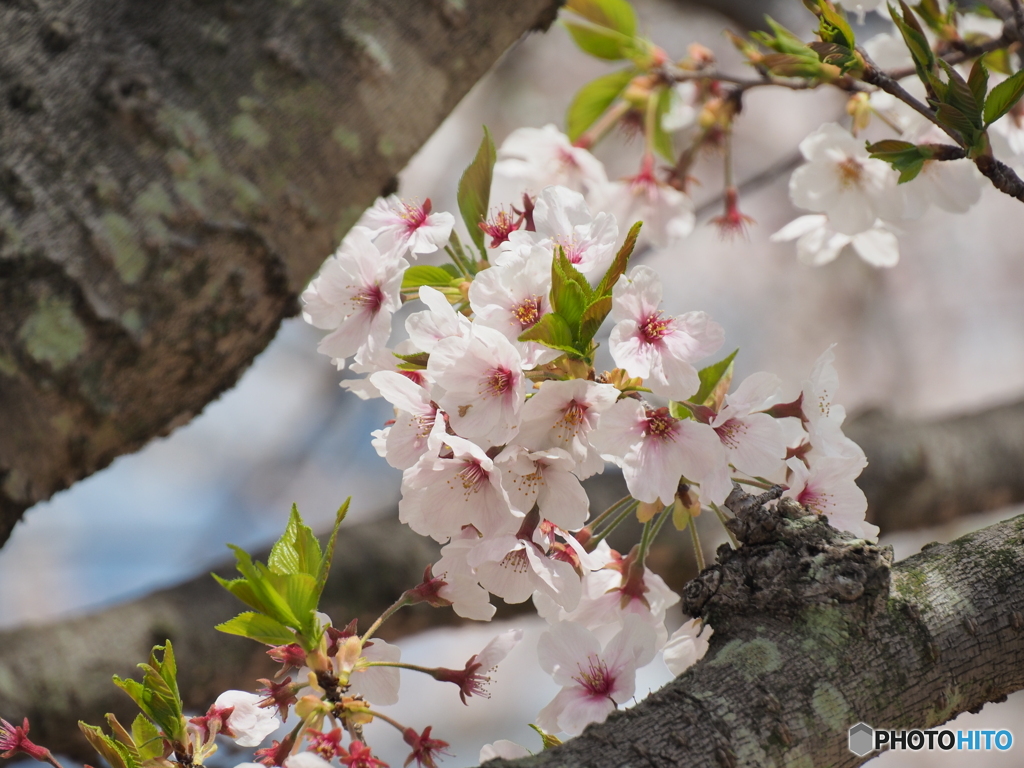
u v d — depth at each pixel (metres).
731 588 1.47
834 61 1.55
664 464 1.49
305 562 1.49
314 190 1.46
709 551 2.00
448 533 1.50
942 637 1.46
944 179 1.61
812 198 1.62
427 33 1.47
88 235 1.43
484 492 1.49
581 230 1.51
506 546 1.49
